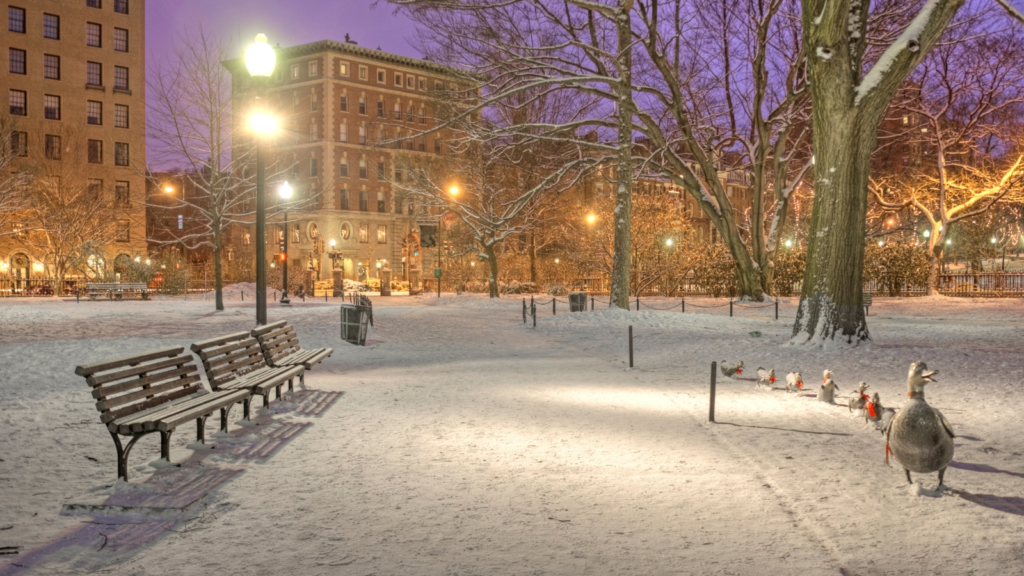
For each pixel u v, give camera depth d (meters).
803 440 7.80
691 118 38.81
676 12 33.69
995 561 4.32
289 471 6.45
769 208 61.97
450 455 7.10
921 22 15.78
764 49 36.25
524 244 65.75
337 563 4.30
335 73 81.56
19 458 6.79
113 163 62.62
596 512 5.30
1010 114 41.47
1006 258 78.94
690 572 4.17
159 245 77.88
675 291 50.09
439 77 39.03
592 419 9.07
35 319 26.20
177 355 7.56
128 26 63.91
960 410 9.37
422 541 4.68
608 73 33.28
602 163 38.59
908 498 5.59
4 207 47.66
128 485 5.82
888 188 47.47
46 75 60.16
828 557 4.40
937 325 23.31
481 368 14.88
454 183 52.12
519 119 42.97
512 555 4.44
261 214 13.80
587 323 25.95
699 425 8.69
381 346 19.38
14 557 4.39
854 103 16.41
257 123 13.76
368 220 84.38
